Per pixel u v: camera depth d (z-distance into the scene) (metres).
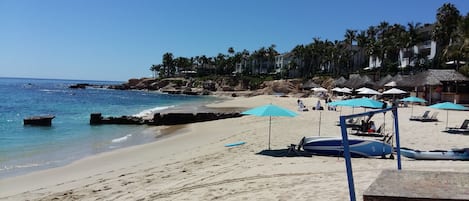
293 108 43.66
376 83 58.12
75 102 64.25
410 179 4.42
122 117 32.03
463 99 40.97
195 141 20.45
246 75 135.38
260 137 18.80
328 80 93.12
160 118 31.97
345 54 105.81
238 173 10.88
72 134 25.50
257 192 8.68
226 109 51.94
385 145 12.52
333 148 13.02
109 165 14.80
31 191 10.96
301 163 11.87
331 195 7.98
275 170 10.93
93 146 20.22
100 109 50.38
